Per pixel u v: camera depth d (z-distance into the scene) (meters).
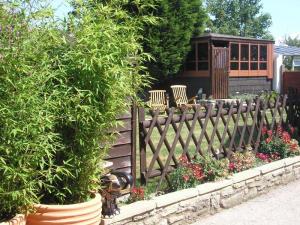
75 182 3.76
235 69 22.75
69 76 3.57
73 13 3.70
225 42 22.25
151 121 5.21
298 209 5.43
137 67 3.98
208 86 20.72
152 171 5.27
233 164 5.90
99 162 3.91
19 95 3.05
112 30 3.63
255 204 5.63
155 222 4.57
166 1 19.36
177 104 17.83
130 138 5.06
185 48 20.73
